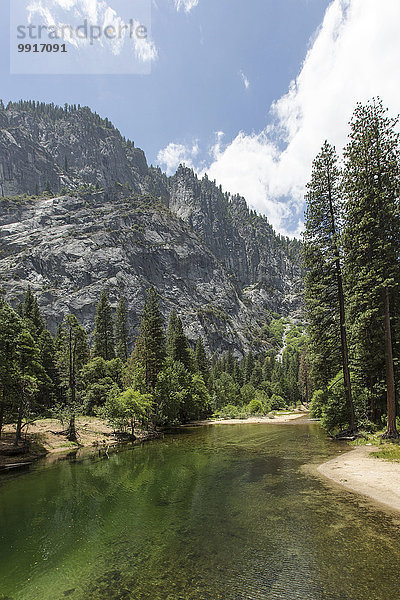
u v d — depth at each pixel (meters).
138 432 37.75
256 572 7.21
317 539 8.59
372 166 21.98
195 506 12.02
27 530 10.71
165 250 179.00
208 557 8.05
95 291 131.50
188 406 55.09
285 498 12.12
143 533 9.88
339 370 27.81
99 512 12.10
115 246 154.62
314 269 25.80
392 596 6.10
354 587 6.43
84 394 43.75
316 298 25.94
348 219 23.17
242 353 170.38
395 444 18.62
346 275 24.30
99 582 7.29
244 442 29.28
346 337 25.44
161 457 23.06
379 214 21.41
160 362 47.59
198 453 24.03
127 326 125.88
